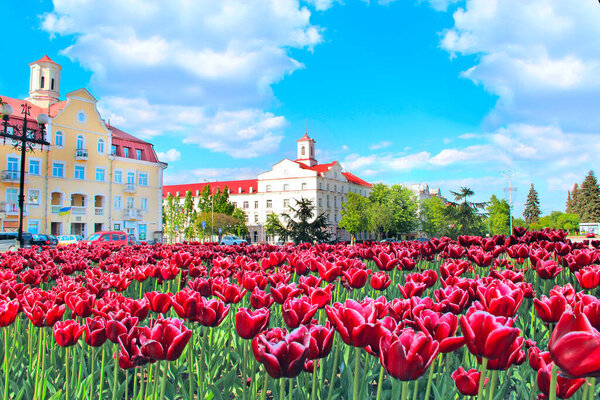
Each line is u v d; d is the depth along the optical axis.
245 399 2.31
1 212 38.19
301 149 90.19
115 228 47.81
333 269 3.34
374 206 68.88
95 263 7.33
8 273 4.35
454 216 55.38
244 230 74.44
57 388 3.07
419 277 3.55
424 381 2.76
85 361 3.67
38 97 46.72
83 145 45.25
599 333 1.36
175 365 3.35
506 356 1.69
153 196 52.00
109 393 3.05
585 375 1.32
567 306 1.98
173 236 62.69
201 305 2.35
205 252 6.19
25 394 2.92
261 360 1.74
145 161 51.22
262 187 85.31
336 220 86.19
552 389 1.70
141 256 6.78
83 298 3.10
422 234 92.12
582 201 97.06
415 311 2.21
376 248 6.50
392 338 1.65
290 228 26.58
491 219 84.88
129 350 2.10
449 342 1.76
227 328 4.07
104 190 46.81
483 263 4.32
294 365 1.69
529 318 4.20
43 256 6.45
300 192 81.50
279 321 4.04
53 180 42.47
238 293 2.78
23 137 18.89
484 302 2.16
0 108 17.80
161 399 2.08
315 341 1.85
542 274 3.85
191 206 69.69
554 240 6.60
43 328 3.21
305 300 2.41
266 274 3.79
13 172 39.41
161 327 1.99
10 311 2.77
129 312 2.66
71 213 43.56
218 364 3.42
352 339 1.81
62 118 43.53
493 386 1.86
